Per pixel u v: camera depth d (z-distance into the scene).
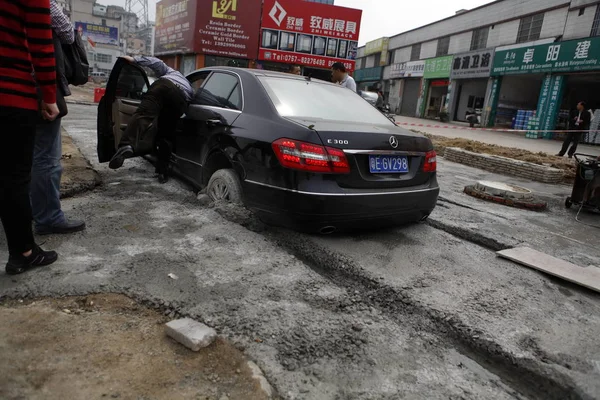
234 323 2.25
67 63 2.87
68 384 1.73
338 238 3.69
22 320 2.12
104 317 2.23
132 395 1.71
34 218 3.05
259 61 20.77
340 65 6.67
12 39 2.15
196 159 4.31
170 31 23.81
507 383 2.10
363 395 1.86
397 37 39.81
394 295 2.79
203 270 2.79
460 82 31.08
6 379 1.72
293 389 1.85
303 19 20.30
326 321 2.38
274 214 3.35
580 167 5.68
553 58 21.09
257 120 3.60
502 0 25.83
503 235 4.33
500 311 2.70
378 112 4.36
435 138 13.15
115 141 4.68
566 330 2.56
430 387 1.97
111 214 3.68
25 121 2.25
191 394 1.75
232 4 19.94
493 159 8.98
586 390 2.04
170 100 4.34
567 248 4.15
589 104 23.12
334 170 3.20
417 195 3.71
